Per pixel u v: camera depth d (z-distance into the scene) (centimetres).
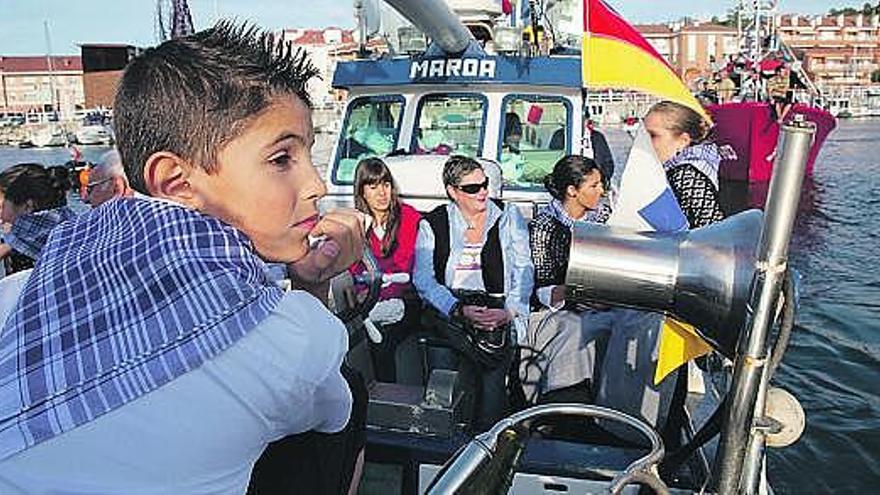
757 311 145
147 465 94
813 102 1819
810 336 879
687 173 333
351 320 271
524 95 578
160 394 95
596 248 169
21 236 412
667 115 336
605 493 149
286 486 117
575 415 158
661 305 167
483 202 344
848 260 1268
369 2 639
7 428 94
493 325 312
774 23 1956
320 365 107
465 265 344
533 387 336
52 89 6681
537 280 358
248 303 101
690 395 331
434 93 588
